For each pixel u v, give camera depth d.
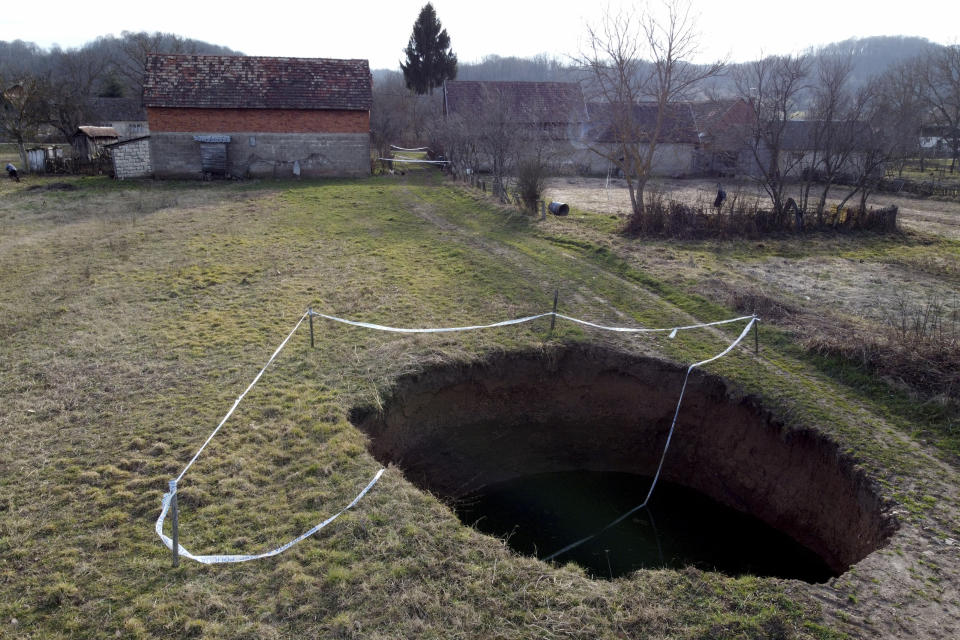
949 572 5.58
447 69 50.91
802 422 8.16
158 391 8.41
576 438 10.38
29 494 6.29
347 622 4.91
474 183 26.16
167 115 27.03
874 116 22.61
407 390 9.05
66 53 59.59
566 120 36.28
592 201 25.39
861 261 15.76
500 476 10.11
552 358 10.09
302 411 7.98
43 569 5.36
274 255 14.91
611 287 13.07
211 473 6.71
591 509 9.57
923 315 11.49
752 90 25.66
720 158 37.72
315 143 28.64
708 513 9.33
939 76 47.88
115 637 4.75
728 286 12.80
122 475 6.61
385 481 6.67
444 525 6.08
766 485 8.60
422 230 17.91
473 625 4.96
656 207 17.81
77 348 9.65
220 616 4.96
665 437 9.94
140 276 13.12
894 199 30.41
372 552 5.66
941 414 8.00
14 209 20.38
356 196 23.20
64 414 7.76
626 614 5.11
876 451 7.43
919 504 6.50
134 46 55.06
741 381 9.12
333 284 12.92
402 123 44.09
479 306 11.85
